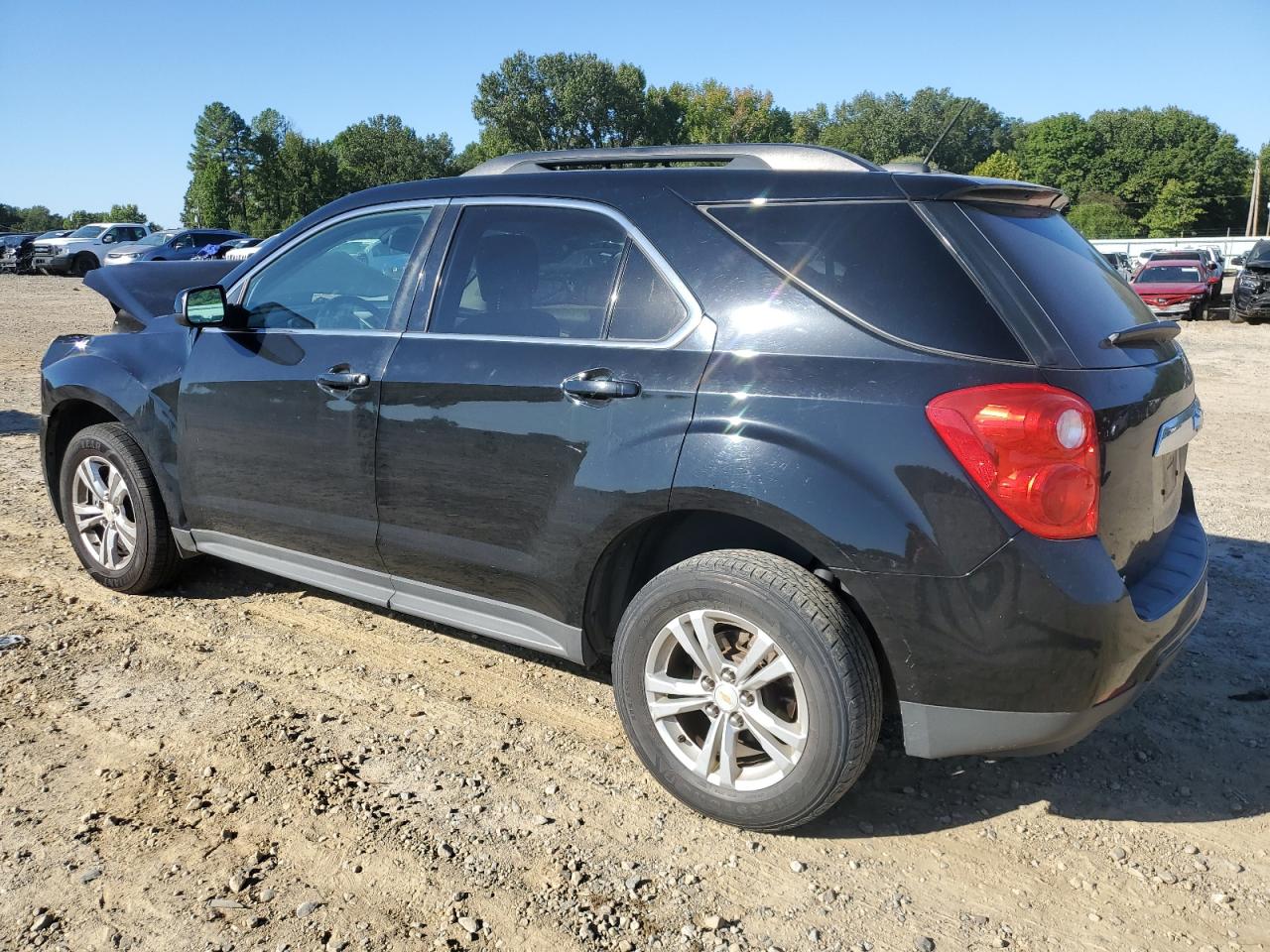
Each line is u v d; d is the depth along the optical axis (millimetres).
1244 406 10406
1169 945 2322
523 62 82000
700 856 2635
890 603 2406
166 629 4027
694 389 2656
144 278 4648
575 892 2475
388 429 3262
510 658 3836
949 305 2445
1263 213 96875
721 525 2992
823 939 2332
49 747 3094
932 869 2598
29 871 2502
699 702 2727
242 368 3697
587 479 2809
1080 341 2459
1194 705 3494
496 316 3141
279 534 3705
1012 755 2502
